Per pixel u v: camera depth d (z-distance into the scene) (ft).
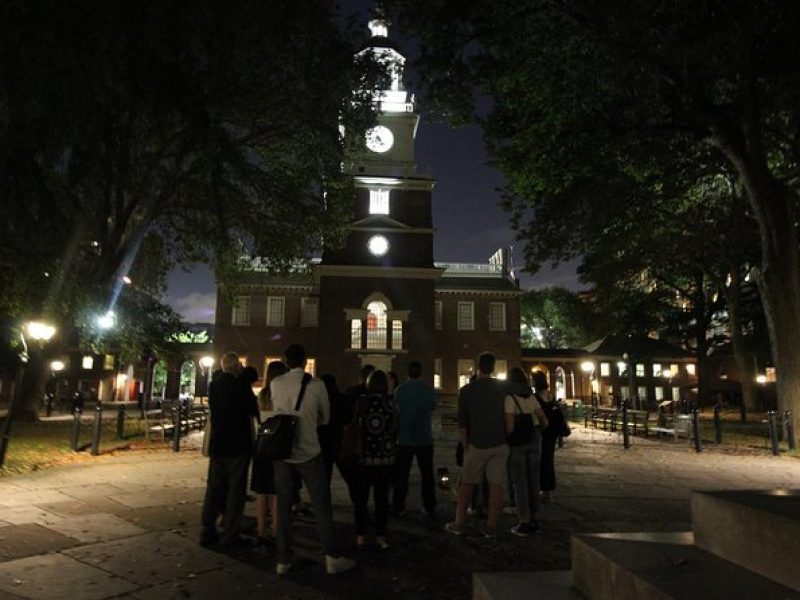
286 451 19.11
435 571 19.84
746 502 10.82
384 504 22.48
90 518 25.61
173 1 52.85
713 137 68.54
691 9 51.13
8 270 55.42
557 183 77.77
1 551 20.54
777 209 64.13
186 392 201.26
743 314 138.41
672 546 11.94
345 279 140.36
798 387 61.77
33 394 76.28
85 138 56.34
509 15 58.23
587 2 54.39
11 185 53.47
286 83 71.61
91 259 73.77
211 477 22.77
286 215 82.28
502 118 77.56
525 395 24.80
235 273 93.40
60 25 46.98
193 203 81.30
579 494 33.45
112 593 17.29
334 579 19.04
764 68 60.34
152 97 60.39
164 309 94.38
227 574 19.31
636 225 104.88
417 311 140.05
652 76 57.31
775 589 9.21
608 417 89.20
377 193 145.38
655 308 146.61
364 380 28.73
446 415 92.63
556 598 12.12
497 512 23.62
